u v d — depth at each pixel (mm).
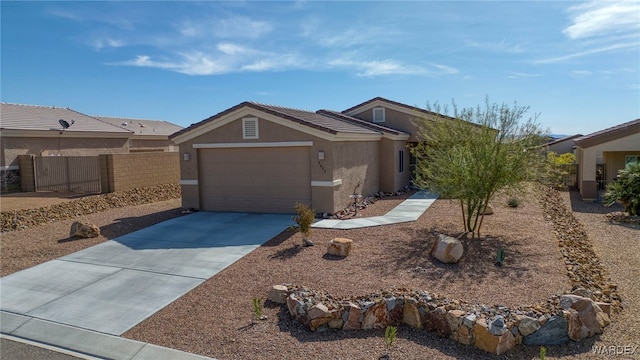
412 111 24344
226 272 9688
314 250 11016
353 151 17781
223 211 17125
